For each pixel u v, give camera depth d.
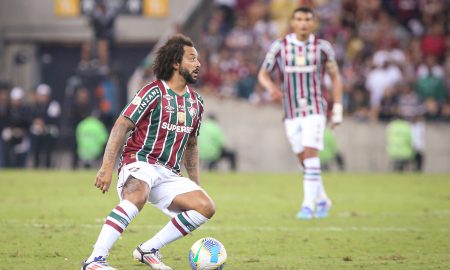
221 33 65.69
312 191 28.73
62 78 70.94
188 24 65.12
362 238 24.09
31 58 70.38
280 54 29.05
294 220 28.22
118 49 70.12
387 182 45.12
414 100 58.81
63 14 70.25
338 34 64.81
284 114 29.36
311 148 28.77
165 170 18.16
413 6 68.25
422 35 67.12
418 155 57.06
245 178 46.84
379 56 62.69
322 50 28.88
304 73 28.88
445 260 20.05
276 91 29.05
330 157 55.75
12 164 56.44
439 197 36.91
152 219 28.12
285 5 65.94
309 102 28.84
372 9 67.19
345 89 59.81
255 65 61.84
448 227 26.62
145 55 70.25
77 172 50.50
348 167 57.53
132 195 17.53
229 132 58.47
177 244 22.62
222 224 26.97
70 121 58.69
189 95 18.52
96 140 54.94
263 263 19.67
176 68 18.27
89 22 65.56
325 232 25.31
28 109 55.94
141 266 19.05
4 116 55.75
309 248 22.23
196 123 18.67
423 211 31.28
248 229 25.86
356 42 64.88
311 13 29.00
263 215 29.62
